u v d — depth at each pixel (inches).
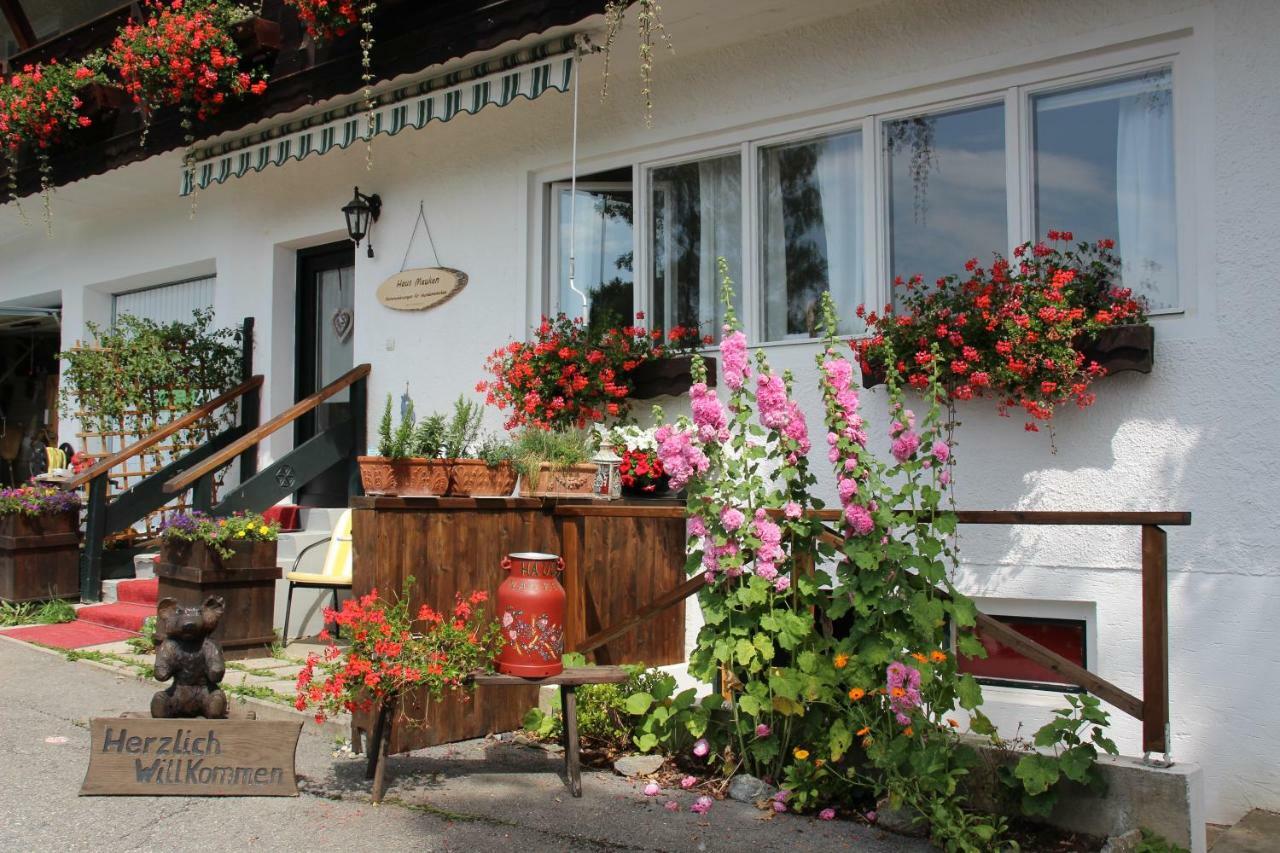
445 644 179.2
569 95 297.6
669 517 246.4
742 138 267.9
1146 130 215.2
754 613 181.5
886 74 243.6
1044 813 158.1
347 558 286.5
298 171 370.9
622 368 270.2
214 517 308.0
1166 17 209.3
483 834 162.2
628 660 239.8
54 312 495.2
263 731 179.3
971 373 213.3
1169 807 152.9
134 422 409.7
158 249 431.5
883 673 171.8
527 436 237.9
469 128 320.2
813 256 258.8
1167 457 204.7
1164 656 160.1
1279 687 192.5
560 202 306.7
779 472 184.4
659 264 283.9
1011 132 228.4
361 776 189.6
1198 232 205.0
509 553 218.4
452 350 322.3
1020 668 221.8
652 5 235.0
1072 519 167.3
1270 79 198.7
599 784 186.9
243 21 312.3
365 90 277.4
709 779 186.2
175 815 167.9
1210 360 201.6
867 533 172.6
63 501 337.7
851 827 166.7
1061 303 205.6
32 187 400.5
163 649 181.0
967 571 224.5
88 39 392.2
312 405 328.8
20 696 241.8
